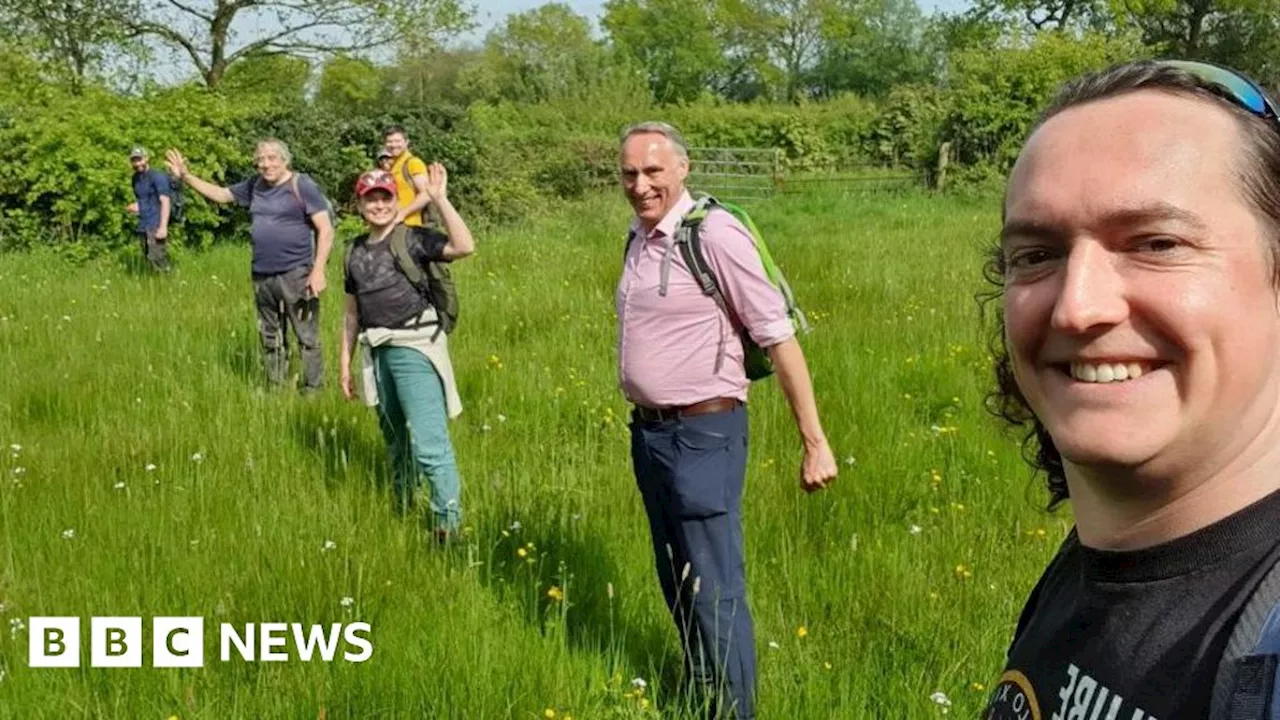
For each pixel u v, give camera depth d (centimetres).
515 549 516
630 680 418
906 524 555
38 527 534
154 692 402
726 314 400
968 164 2975
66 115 1734
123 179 1680
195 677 404
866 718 383
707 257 395
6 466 631
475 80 5388
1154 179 121
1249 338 119
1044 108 137
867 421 704
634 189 401
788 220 2175
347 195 2066
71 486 589
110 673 409
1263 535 117
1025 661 142
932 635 436
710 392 399
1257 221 121
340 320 1057
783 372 402
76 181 1669
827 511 564
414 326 555
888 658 421
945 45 7031
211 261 1598
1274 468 121
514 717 386
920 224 2025
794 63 8456
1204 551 120
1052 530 542
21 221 1692
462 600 454
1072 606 136
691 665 400
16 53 2553
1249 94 125
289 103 2159
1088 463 124
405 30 2936
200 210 1758
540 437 697
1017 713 140
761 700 398
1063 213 125
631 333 407
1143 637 122
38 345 952
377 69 3238
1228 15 5259
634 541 516
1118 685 122
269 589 464
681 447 400
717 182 3034
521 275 1278
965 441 664
